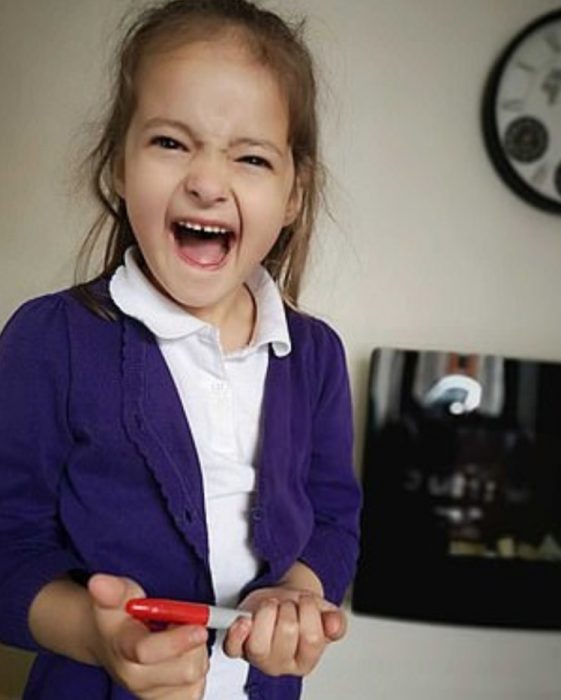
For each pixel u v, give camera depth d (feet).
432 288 4.71
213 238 2.04
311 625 1.62
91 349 2.02
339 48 4.53
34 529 1.99
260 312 2.31
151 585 1.99
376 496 4.57
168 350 2.10
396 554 4.58
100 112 4.12
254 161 1.98
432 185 4.66
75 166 4.26
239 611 1.69
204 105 1.90
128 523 1.97
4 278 4.41
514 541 4.64
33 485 2.02
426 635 4.86
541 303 4.79
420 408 4.57
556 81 4.59
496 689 4.91
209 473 2.07
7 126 4.33
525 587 4.64
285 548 2.14
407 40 4.58
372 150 4.60
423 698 4.87
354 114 4.57
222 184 1.91
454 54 4.61
